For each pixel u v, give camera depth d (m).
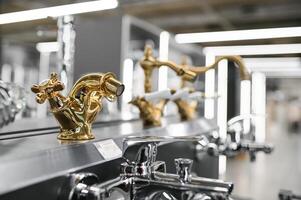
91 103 0.61
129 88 1.94
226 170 1.57
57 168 0.47
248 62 2.68
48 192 0.45
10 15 1.65
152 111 0.95
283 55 2.88
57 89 0.54
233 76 1.76
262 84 2.43
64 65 1.15
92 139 0.60
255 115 1.29
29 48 2.84
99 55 1.87
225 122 1.37
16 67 2.92
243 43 2.67
